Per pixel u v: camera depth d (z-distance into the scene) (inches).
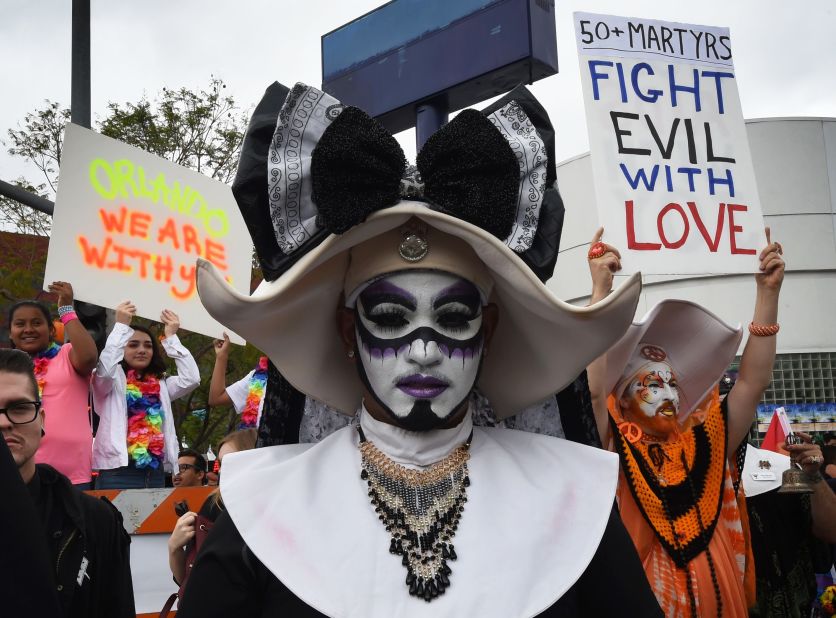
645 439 128.1
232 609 66.8
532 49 135.7
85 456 161.5
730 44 142.9
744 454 131.6
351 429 79.8
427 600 65.6
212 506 128.6
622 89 135.5
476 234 72.0
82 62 239.9
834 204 521.0
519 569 67.5
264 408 84.7
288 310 77.9
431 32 148.7
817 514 134.4
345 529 69.1
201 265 71.4
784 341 512.4
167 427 197.9
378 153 72.0
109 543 106.7
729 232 134.3
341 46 163.2
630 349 127.2
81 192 180.5
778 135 519.8
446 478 73.7
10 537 60.4
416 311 74.1
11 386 99.3
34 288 451.2
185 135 577.3
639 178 132.6
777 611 136.6
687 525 119.0
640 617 70.6
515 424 89.7
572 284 546.0
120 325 179.0
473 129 73.7
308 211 75.5
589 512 72.4
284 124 75.4
